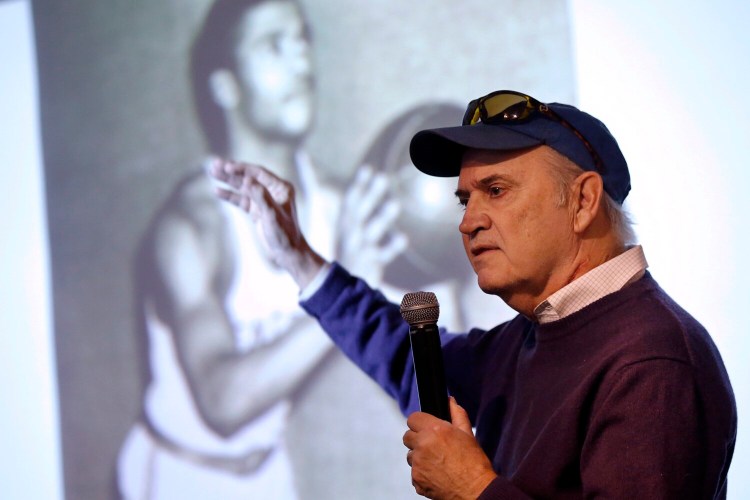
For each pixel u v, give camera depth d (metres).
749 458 3.93
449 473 2.27
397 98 4.73
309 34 4.91
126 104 5.21
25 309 5.27
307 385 4.73
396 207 4.66
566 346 2.49
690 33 4.17
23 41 5.43
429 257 4.59
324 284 3.36
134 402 5.04
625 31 4.29
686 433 2.19
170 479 4.93
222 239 4.96
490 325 4.48
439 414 2.44
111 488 5.03
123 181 5.18
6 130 5.39
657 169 4.16
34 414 5.19
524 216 2.46
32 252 5.29
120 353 5.09
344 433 4.66
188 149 5.08
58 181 5.29
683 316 2.41
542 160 2.47
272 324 4.83
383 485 4.57
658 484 2.13
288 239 3.37
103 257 5.17
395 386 3.28
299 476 4.70
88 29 5.32
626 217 2.62
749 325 3.97
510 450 2.57
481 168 2.51
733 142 4.06
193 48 5.12
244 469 4.80
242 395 4.84
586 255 2.51
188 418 4.93
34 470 5.16
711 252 4.04
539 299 2.56
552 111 2.52
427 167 2.81
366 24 4.81
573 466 2.34
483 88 4.57
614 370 2.28
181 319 4.99
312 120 4.86
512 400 2.74
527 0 4.51
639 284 2.48
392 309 3.35
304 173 4.84
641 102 4.22
